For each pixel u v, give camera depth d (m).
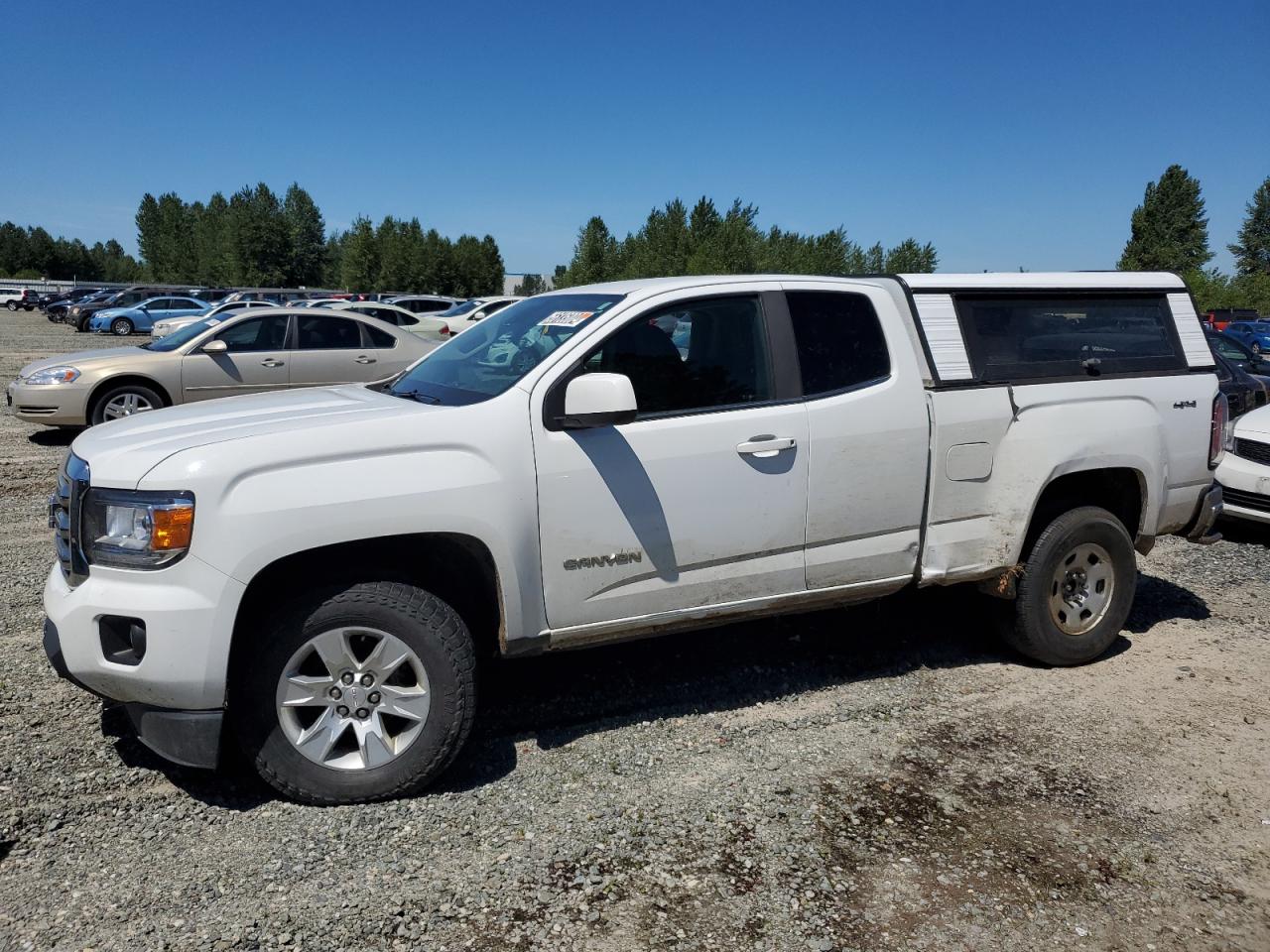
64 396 10.39
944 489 4.25
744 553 3.84
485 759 3.69
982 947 2.64
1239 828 3.29
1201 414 4.94
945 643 5.05
